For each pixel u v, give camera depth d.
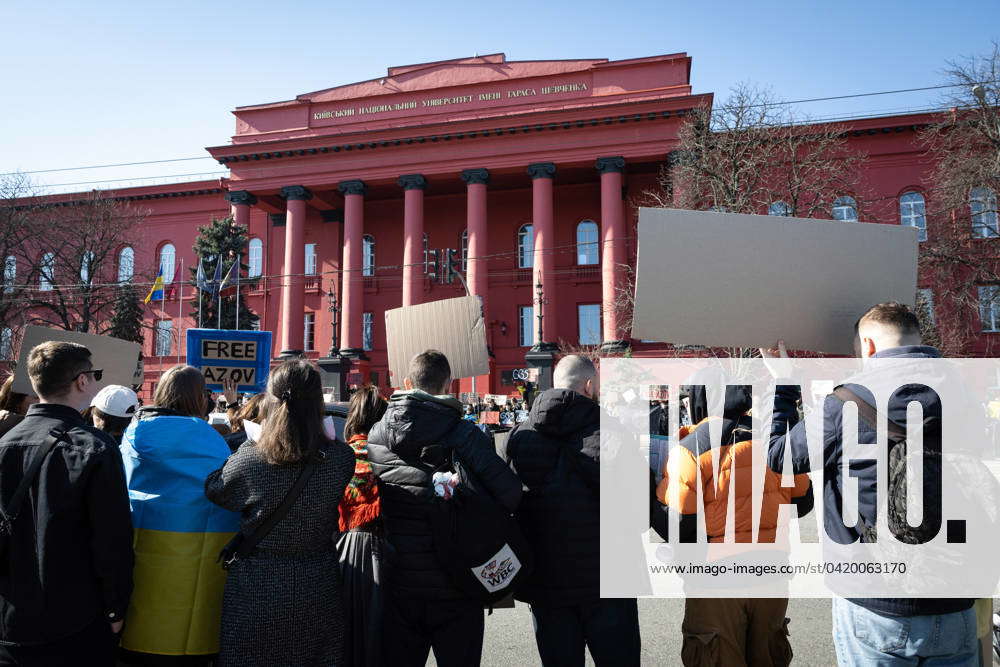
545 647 3.21
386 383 38.94
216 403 8.14
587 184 39.00
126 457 3.29
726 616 3.08
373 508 3.39
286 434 2.89
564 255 38.75
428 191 40.50
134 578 3.17
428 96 38.06
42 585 2.76
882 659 2.32
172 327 41.50
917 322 2.53
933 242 24.97
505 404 25.88
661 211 3.03
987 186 23.58
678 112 33.56
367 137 36.97
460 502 3.02
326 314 40.50
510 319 38.38
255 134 39.53
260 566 2.92
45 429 2.90
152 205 43.66
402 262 40.81
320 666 2.97
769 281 3.04
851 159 26.00
